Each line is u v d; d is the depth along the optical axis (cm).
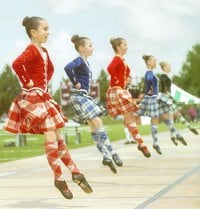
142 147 1017
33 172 898
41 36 615
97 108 867
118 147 1484
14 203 586
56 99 6291
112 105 1021
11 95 8156
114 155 873
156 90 1196
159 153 1158
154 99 1195
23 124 593
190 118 5219
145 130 2852
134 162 1005
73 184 735
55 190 677
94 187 686
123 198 592
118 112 1016
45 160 1135
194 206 528
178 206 531
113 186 689
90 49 871
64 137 1845
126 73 1016
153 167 905
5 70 8188
